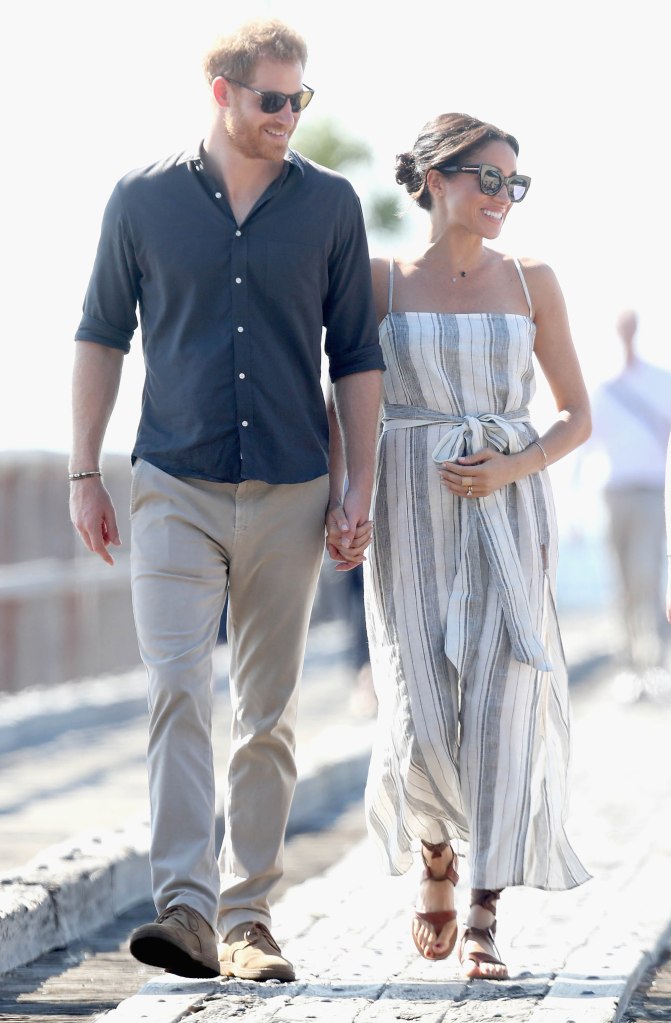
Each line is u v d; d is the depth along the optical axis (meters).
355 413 14.52
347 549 14.29
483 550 14.65
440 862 14.95
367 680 34.03
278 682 14.63
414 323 14.83
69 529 36.75
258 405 14.12
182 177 14.18
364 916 17.02
